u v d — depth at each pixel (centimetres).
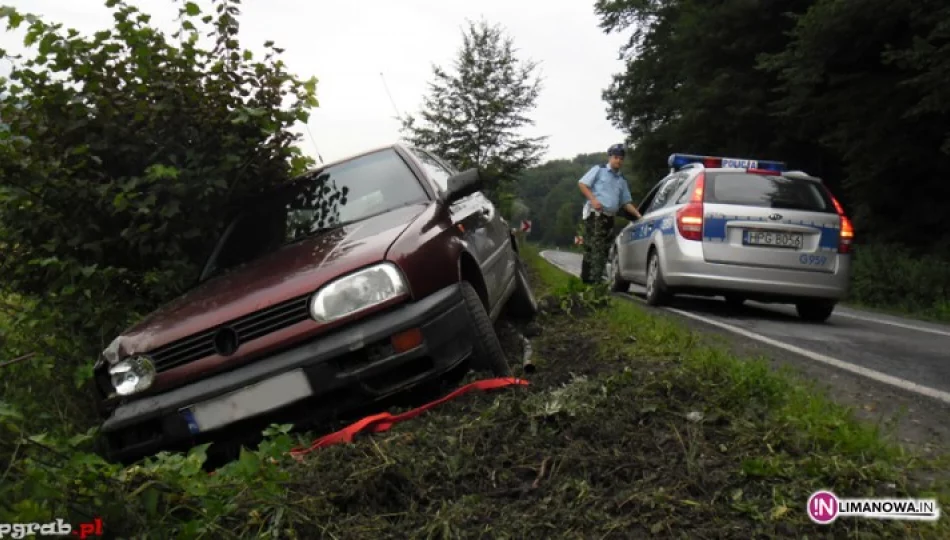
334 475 350
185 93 587
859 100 1973
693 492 322
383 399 423
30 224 567
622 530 298
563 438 377
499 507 325
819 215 924
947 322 1250
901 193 2045
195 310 444
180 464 327
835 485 325
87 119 566
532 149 2195
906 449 392
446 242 474
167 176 556
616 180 1107
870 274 1797
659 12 3606
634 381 447
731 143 2828
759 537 289
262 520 322
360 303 421
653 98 3744
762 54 2120
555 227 13500
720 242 924
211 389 413
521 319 785
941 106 1669
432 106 2200
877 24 1800
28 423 489
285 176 634
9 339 541
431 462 358
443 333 430
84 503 292
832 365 621
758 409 407
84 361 558
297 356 412
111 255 586
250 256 534
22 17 549
